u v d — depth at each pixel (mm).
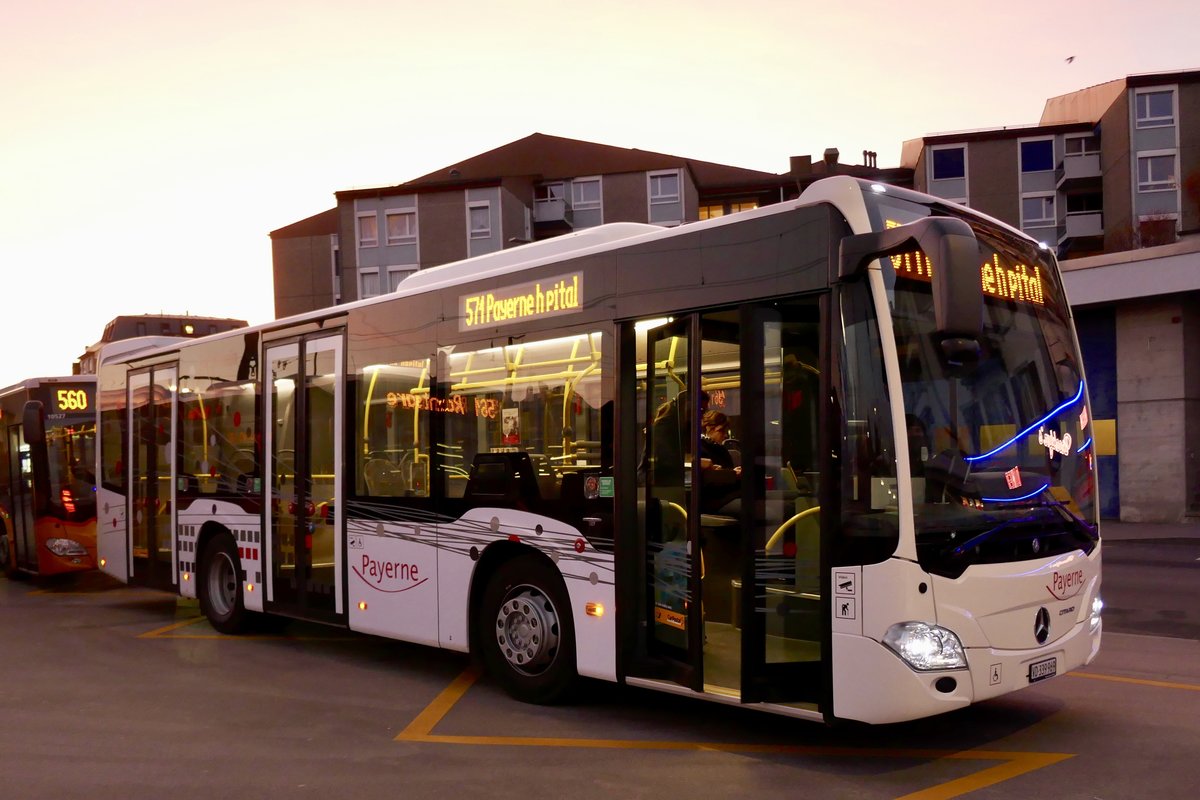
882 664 5125
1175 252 20859
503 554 7355
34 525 14328
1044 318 6227
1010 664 5414
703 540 6070
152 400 11586
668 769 5578
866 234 5238
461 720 6746
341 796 5242
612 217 60125
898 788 5188
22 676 8438
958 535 5277
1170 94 50594
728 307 5910
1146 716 6500
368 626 8391
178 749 6156
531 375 7105
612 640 6422
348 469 8656
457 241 56031
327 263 64062
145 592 14234
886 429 5227
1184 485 21391
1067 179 54500
